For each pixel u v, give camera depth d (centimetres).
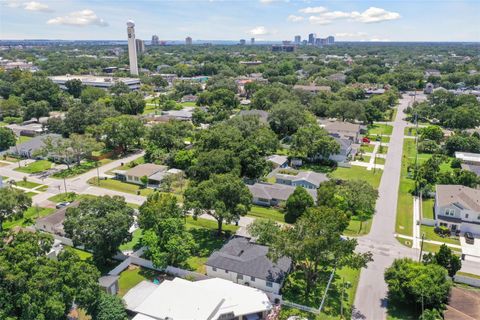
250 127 11000
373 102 15938
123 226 5484
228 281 5081
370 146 12044
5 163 10338
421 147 11506
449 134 13088
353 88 18150
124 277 5419
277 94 15862
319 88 19162
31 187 8700
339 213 5669
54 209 7569
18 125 13975
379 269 5716
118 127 11100
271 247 5091
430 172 8656
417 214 7500
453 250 6247
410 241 6512
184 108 17350
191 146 11262
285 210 7594
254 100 15525
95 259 5734
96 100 16575
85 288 4244
